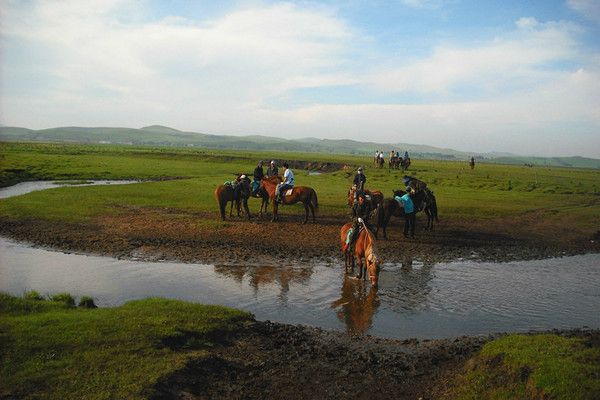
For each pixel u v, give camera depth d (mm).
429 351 10023
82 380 7402
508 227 26688
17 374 7355
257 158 88188
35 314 10016
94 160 71750
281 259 18047
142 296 13250
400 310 12844
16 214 24672
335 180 50656
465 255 20031
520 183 52906
